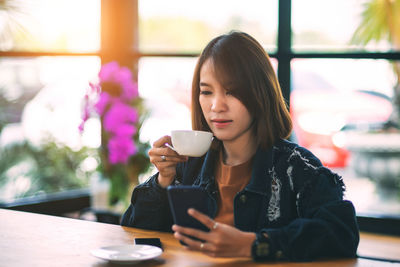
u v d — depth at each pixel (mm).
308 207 1327
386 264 1171
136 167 2742
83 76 3602
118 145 2664
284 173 1421
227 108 1405
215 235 1116
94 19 3596
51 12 3631
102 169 2824
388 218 3086
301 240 1189
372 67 3137
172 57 3439
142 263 1158
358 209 3281
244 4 3289
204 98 1444
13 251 1254
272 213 1399
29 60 3680
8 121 3746
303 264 1159
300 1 3158
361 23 3098
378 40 3084
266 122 1432
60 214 3424
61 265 1140
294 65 3225
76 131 3555
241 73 1388
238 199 1414
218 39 1458
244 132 1480
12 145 3740
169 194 1126
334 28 3139
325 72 3203
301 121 3273
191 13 3432
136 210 1563
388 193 3232
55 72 3652
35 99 3695
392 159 3199
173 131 1386
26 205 3227
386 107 3170
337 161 3293
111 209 2879
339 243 1208
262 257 1157
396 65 3098
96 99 2742
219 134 1426
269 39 3234
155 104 3178
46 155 3676
